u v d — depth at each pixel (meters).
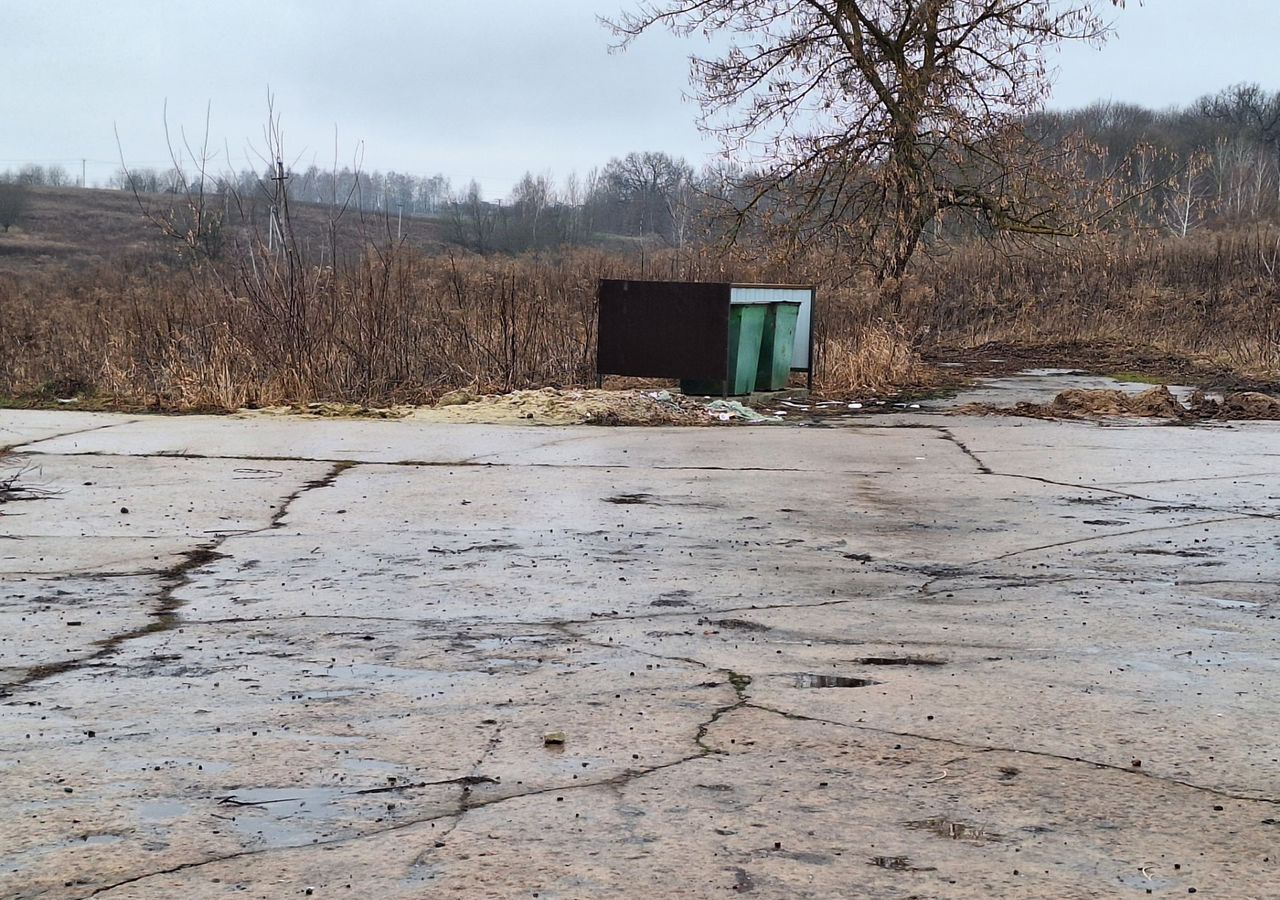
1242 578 6.80
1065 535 7.97
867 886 3.14
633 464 10.85
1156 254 34.97
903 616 5.96
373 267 18.11
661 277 24.05
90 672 4.98
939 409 15.91
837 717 4.45
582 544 7.60
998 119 23.78
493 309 18.75
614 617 5.90
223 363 15.48
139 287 27.09
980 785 3.82
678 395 15.49
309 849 3.35
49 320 22.33
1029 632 5.67
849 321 21.86
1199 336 27.33
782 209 24.89
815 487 9.75
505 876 3.19
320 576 6.73
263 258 17.05
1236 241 36.62
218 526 8.10
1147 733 4.30
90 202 74.88
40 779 3.84
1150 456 11.48
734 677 4.94
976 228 25.62
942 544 7.68
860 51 23.47
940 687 4.81
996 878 3.19
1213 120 94.88
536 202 60.41
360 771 3.91
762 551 7.45
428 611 5.99
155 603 6.14
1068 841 3.42
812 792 3.76
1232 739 4.25
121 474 10.09
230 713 4.48
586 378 17.78
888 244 24.09
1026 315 30.34
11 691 4.74
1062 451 11.81
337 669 5.02
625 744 4.16
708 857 3.31
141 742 4.18
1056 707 4.57
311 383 15.85
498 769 3.93
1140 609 6.12
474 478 10.05
